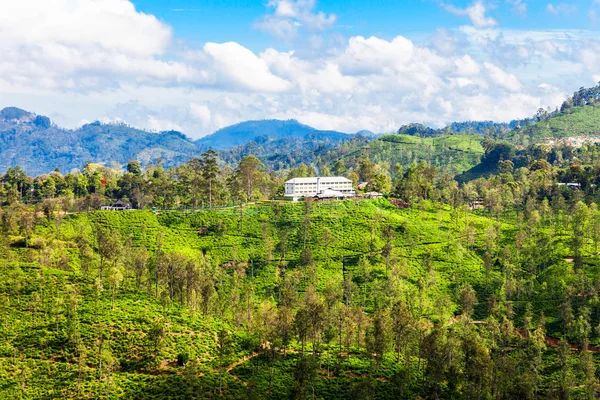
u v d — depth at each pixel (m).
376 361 121.25
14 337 113.31
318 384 112.19
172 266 145.88
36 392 96.81
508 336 139.00
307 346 134.25
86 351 110.75
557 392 119.06
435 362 111.50
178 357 112.81
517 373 120.69
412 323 125.75
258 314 130.62
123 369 109.00
